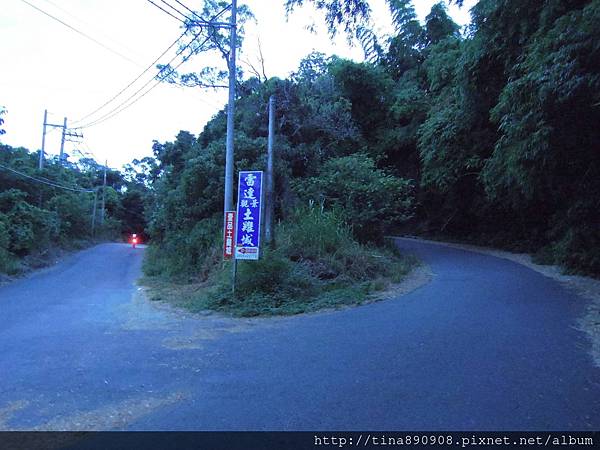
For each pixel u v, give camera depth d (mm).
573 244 12562
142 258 30688
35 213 25766
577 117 9898
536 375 5125
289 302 10031
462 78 16719
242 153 18719
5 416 4430
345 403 4508
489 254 18531
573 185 12742
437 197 26734
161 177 32688
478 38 14703
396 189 18375
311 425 4047
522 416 4125
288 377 5340
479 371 5289
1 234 21375
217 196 18484
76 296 14023
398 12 29578
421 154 22750
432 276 12812
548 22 10719
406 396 4633
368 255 13281
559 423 3980
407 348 6273
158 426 4121
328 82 24547
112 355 6539
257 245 10609
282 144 19328
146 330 8289
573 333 6762
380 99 29938
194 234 18219
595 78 8461
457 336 6750
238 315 9469
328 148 22328
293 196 17578
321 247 12750
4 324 9469
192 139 30578
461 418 4105
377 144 29359
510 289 10367
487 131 18656
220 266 14289
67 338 7742
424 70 29266
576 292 9891
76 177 46938
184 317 9586
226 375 5500
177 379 5414
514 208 18172
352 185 17500
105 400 4797
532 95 9883
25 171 29562
